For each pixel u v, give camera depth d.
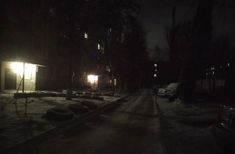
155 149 8.30
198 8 19.52
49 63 30.58
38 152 7.59
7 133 9.20
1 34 22.41
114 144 8.85
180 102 20.45
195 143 8.52
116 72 50.22
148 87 100.56
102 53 43.53
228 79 15.00
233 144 6.45
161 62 93.44
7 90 25.67
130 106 23.75
